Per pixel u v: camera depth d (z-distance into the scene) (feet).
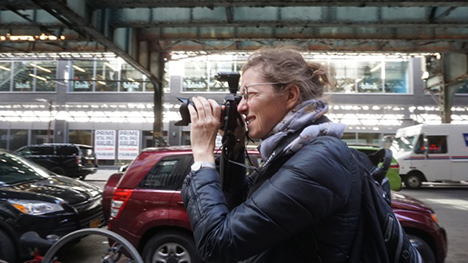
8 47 47.34
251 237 2.90
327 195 2.89
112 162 75.46
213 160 3.57
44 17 34.76
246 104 3.72
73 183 16.90
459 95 70.08
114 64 77.30
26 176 16.06
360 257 3.22
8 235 12.18
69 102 77.10
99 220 14.99
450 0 27.86
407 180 43.62
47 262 8.23
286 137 3.49
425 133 43.27
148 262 11.31
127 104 76.28
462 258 15.37
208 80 74.90
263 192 3.02
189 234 11.33
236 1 29.01
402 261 3.34
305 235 3.10
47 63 78.79
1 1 27.81
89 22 31.71
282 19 35.17
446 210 27.78
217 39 42.57
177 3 29.78
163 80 54.80
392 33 40.50
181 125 3.99
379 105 70.74
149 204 11.55
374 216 3.28
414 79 70.49
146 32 44.70
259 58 3.70
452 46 46.09
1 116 77.82
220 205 3.24
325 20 34.94
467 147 42.55
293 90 3.55
